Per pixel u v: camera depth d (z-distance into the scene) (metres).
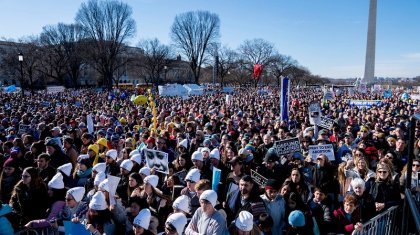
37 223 4.88
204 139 9.63
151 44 93.31
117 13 66.38
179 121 14.01
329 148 7.67
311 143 9.35
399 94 50.53
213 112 18.47
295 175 5.41
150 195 5.27
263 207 4.79
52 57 72.56
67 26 72.44
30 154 7.72
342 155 8.38
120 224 4.84
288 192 5.23
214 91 54.50
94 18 65.94
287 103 13.14
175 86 37.62
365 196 5.28
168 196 5.63
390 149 8.01
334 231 4.88
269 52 93.12
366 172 6.14
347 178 6.09
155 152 6.92
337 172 6.40
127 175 6.27
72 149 8.10
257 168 6.91
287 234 4.59
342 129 13.20
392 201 5.41
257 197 4.89
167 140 9.55
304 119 14.98
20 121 15.93
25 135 9.95
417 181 5.41
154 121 13.65
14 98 34.66
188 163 7.00
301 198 5.18
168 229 4.00
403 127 10.88
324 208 5.07
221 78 86.94
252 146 8.47
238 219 4.19
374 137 10.05
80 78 89.38
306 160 7.53
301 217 4.48
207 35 78.44
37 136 12.52
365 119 15.39
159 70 81.88
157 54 81.69
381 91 53.38
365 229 4.81
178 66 102.88
